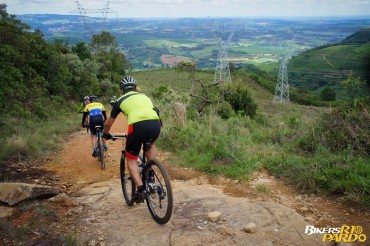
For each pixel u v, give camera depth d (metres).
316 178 5.39
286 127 10.20
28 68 18.06
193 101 16.36
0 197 4.94
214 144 7.57
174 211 4.71
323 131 7.64
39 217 4.51
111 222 4.48
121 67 45.91
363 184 4.94
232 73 85.25
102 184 6.24
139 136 4.27
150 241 3.94
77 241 3.89
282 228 4.16
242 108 21.56
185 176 6.40
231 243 3.82
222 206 4.79
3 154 7.58
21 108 13.87
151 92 28.08
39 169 7.11
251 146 8.24
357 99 7.84
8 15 17.73
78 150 9.13
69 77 21.53
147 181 4.53
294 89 81.25
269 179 5.98
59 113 17.05
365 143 6.91
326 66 100.31
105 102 27.92
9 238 3.94
